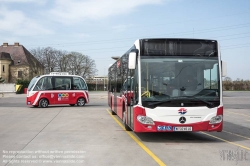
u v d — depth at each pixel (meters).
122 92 12.93
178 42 9.37
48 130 11.97
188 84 9.14
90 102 31.61
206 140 10.19
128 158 7.39
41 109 22.00
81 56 74.69
